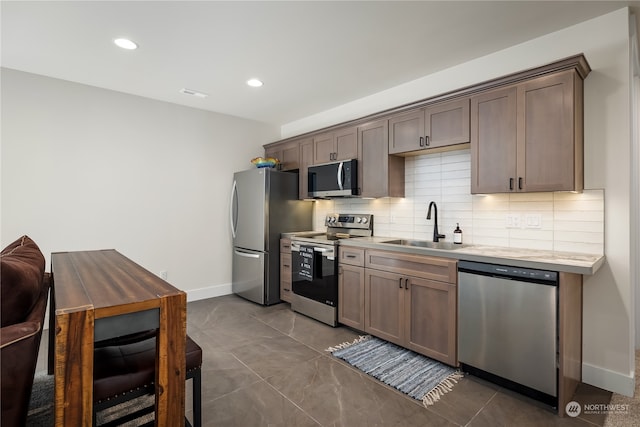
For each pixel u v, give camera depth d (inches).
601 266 85.3
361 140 135.6
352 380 89.2
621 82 83.9
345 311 124.7
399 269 105.5
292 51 106.0
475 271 86.6
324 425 71.0
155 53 107.4
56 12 84.6
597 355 86.5
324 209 171.3
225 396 81.6
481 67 110.3
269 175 157.2
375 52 106.7
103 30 93.5
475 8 83.0
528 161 88.7
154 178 152.9
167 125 156.6
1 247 118.0
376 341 114.8
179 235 160.6
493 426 70.4
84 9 83.4
